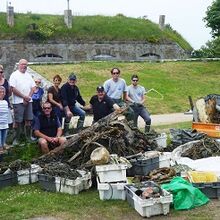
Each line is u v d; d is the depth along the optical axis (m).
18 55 25.95
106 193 5.71
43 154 7.30
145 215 5.16
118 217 5.22
